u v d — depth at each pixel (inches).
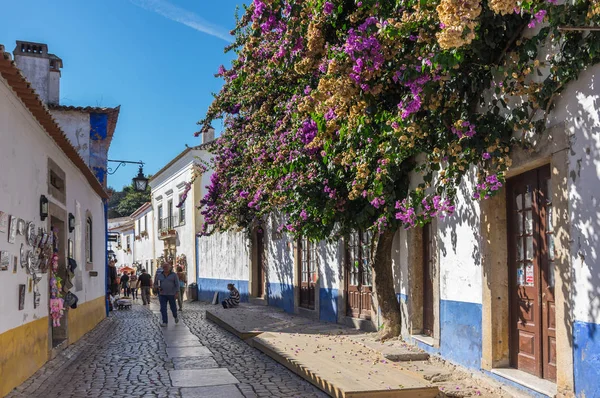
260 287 800.3
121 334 519.8
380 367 297.4
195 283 1148.5
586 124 199.2
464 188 288.2
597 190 193.0
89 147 682.8
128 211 2527.1
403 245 376.2
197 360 366.9
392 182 336.5
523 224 254.7
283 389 279.6
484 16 222.5
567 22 198.4
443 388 257.0
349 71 253.1
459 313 293.9
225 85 493.4
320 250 543.2
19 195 296.5
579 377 199.6
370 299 446.3
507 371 254.2
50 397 267.9
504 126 241.8
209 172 1151.0
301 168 410.0
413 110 252.8
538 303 240.8
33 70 661.3
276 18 305.7
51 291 359.6
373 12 255.6
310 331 456.1
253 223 772.0
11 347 272.8
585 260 197.9
